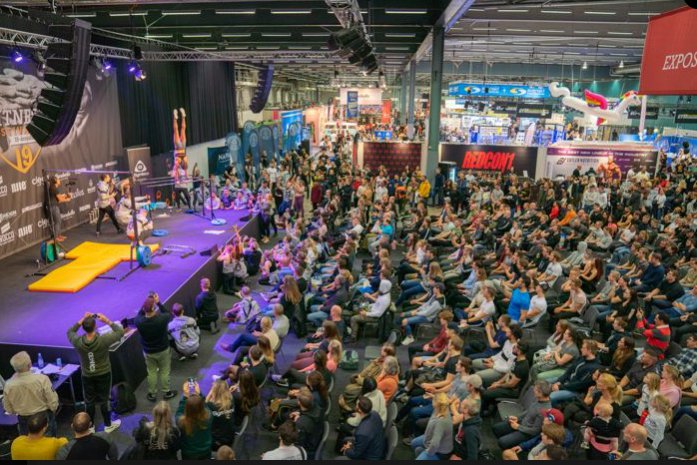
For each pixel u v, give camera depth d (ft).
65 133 30.63
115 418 24.68
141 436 17.10
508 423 21.26
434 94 69.05
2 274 35.88
